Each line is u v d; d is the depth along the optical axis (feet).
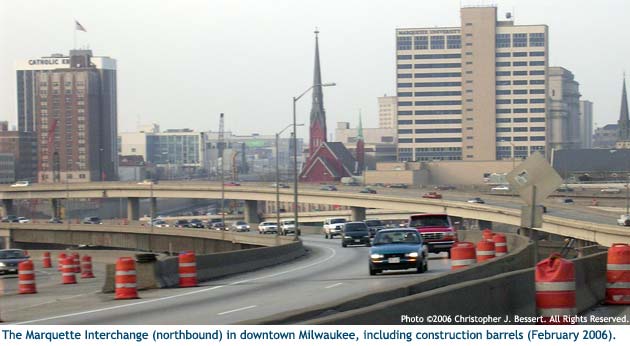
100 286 245.45
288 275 216.13
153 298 160.15
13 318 132.57
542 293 94.17
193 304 143.13
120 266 163.22
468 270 123.34
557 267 94.27
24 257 352.69
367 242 372.99
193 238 588.91
